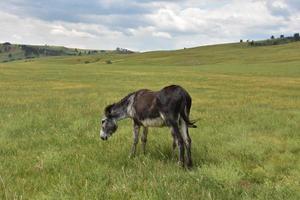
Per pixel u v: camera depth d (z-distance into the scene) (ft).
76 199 22.70
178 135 29.60
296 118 56.65
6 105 71.97
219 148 36.55
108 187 25.09
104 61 633.61
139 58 641.81
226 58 503.20
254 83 154.51
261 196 22.86
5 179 26.53
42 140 40.52
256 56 491.31
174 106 29.60
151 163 30.81
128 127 48.01
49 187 25.48
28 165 30.91
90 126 48.80
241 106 74.33
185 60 530.27
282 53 509.35
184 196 22.35
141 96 32.40
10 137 42.22
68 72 221.46
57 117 55.83
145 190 23.65
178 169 28.81
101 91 110.22
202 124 51.01
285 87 135.33
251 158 33.96
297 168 30.48
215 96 97.35
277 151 36.70
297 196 22.84
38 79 164.66
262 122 52.70
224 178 26.73
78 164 30.76
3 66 286.46
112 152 35.19
